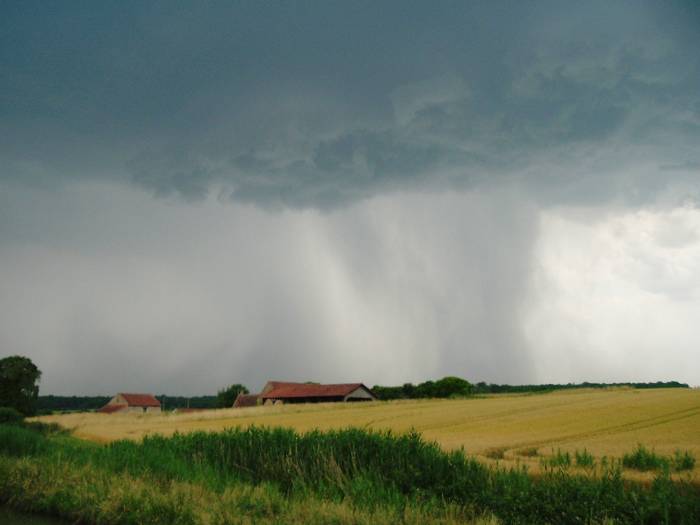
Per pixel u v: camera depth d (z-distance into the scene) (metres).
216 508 11.77
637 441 26.28
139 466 16.53
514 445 25.80
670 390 76.69
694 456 20.02
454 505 12.30
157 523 11.62
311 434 19.34
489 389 150.12
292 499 13.24
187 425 53.09
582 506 11.62
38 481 15.49
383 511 11.30
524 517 11.79
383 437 18.16
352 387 99.06
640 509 10.90
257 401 110.25
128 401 134.75
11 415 51.41
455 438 30.22
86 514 13.05
